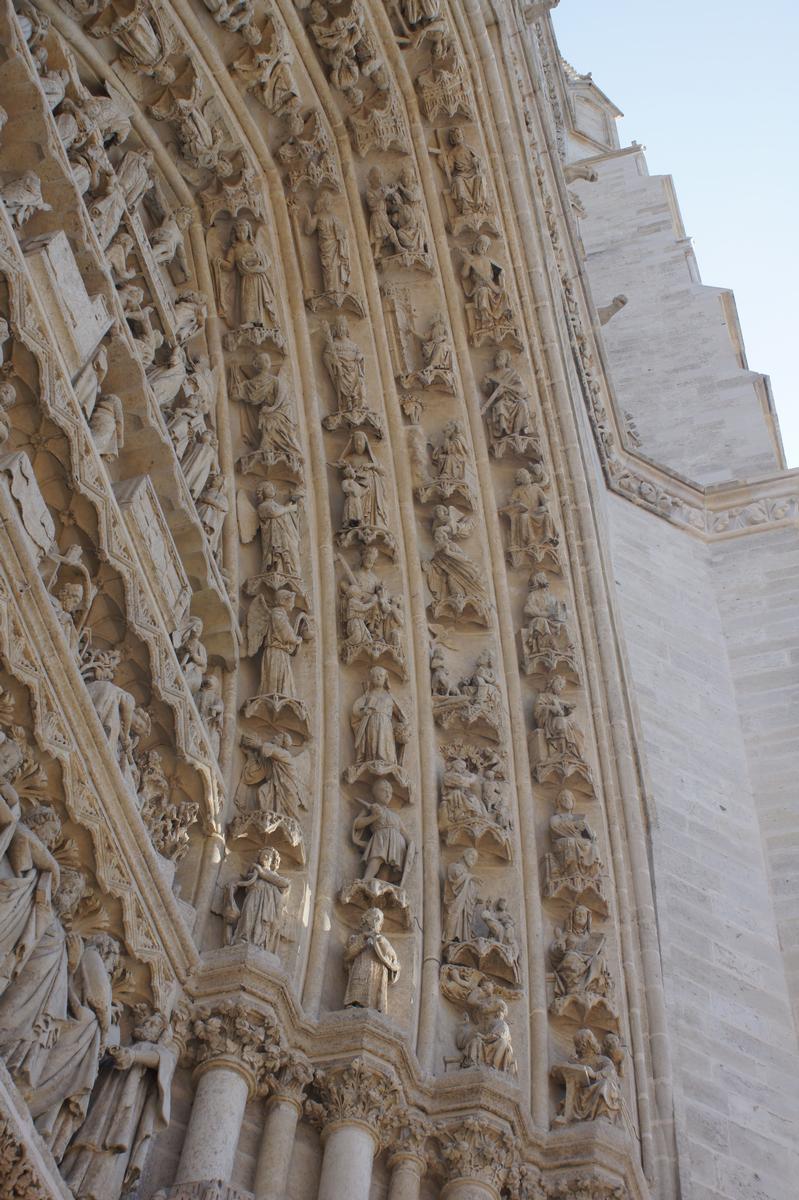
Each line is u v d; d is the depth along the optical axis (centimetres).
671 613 1684
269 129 1357
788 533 1811
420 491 1329
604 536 1563
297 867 1032
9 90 942
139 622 937
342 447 1313
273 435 1259
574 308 1789
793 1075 1212
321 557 1238
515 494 1380
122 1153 790
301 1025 937
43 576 851
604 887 1165
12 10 934
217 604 1100
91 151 1051
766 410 2156
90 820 833
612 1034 1084
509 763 1210
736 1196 1086
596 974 1092
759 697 1612
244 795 1062
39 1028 743
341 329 1348
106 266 995
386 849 1070
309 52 1366
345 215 1394
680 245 2541
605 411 1862
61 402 877
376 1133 925
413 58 1436
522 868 1150
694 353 2298
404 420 1365
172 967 894
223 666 1117
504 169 1490
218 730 1066
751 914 1348
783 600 1722
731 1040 1206
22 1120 706
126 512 946
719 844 1405
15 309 846
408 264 1407
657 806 1391
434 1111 961
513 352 1452
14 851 774
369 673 1181
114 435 982
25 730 805
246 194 1319
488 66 1489
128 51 1202
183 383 1165
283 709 1108
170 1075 842
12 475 805
